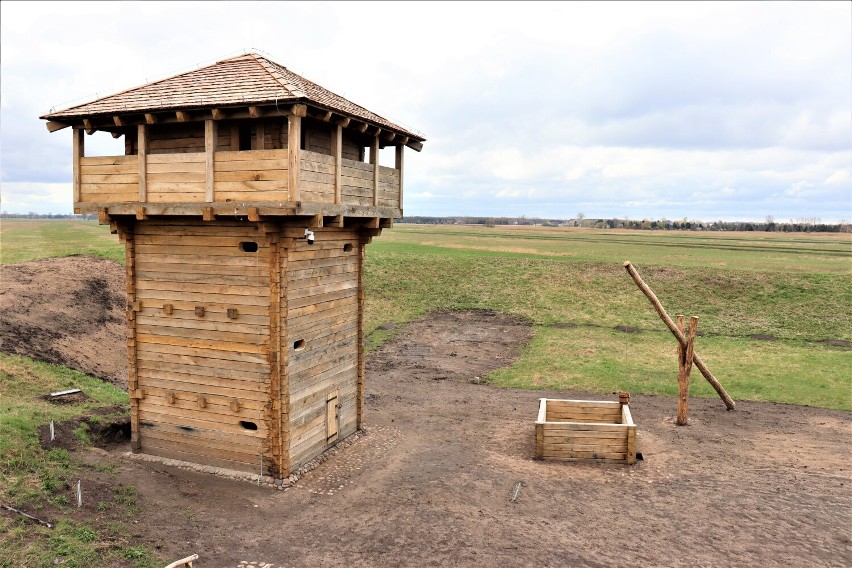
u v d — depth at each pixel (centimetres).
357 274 1752
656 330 3444
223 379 1472
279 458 1434
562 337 3316
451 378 2645
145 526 1165
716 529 1268
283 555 1113
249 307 1425
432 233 10794
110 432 1670
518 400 2298
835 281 4044
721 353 2966
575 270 4666
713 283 4191
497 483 1500
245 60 1543
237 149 1404
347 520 1269
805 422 2009
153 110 1323
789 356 2884
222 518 1246
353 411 1791
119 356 2447
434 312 3872
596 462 1653
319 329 1569
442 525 1259
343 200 1477
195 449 1520
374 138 1606
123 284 3173
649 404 2230
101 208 1434
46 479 1253
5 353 2020
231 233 1422
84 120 1409
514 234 10656
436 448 1752
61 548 1018
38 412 1594
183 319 1496
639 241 8475
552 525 1276
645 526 1278
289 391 1438
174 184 1365
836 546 1202
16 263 3244
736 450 1748
